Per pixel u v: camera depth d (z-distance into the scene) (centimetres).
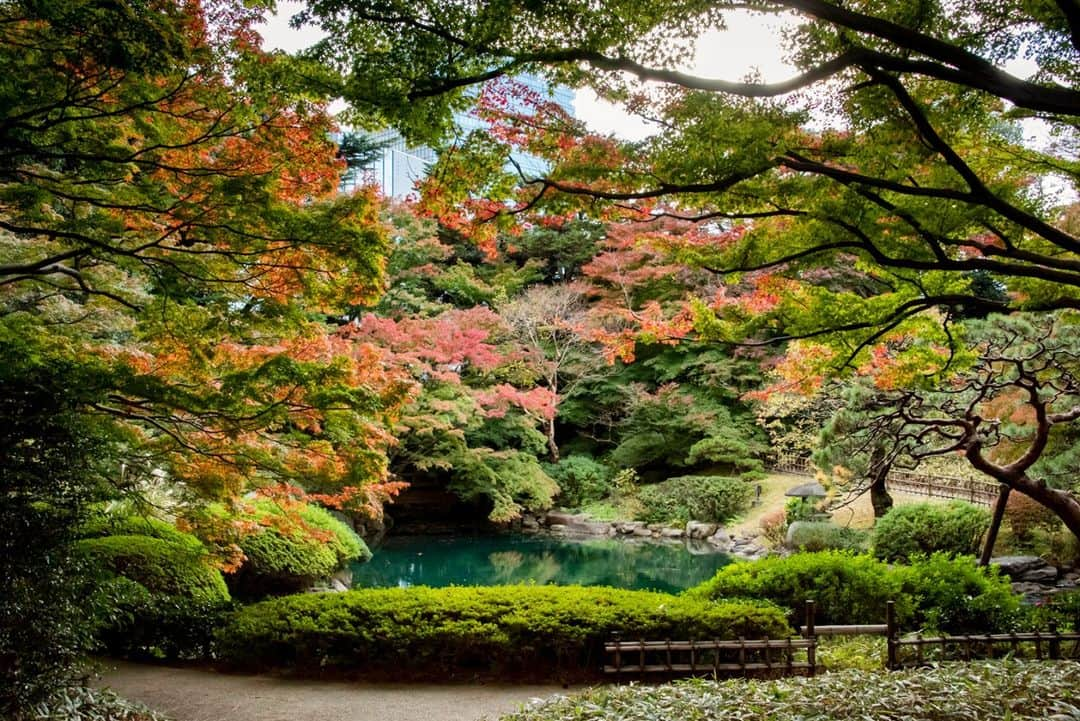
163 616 672
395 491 753
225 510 699
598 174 438
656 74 360
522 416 1897
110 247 473
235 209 470
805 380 728
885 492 1243
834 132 446
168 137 474
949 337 632
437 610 648
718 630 621
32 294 649
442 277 1853
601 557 1602
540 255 2242
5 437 417
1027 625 691
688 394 2000
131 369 477
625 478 2025
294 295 568
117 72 402
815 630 580
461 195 466
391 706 555
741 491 1806
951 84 431
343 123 429
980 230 558
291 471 566
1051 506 700
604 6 350
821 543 1330
